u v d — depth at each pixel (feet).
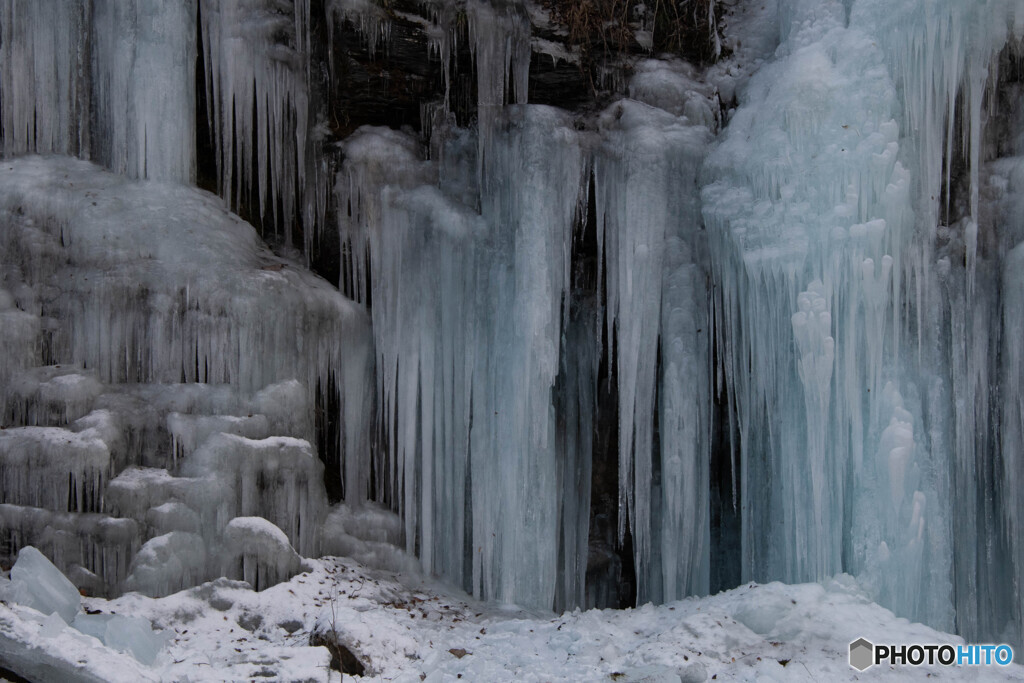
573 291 32.83
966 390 28.27
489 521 29.81
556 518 30.99
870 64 28.25
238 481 25.91
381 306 30.53
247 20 29.91
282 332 28.32
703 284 30.45
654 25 32.12
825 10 29.73
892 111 28.02
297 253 31.42
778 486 28.73
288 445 26.84
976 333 28.43
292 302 28.50
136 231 27.53
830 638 23.16
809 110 28.17
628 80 31.91
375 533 29.35
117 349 26.86
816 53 29.04
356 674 21.16
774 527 28.81
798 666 21.58
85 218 27.45
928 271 28.07
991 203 28.84
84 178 28.37
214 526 25.29
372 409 30.91
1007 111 29.35
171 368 27.04
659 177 30.37
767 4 32.40
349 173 30.81
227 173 30.14
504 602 29.19
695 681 20.84
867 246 27.17
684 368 29.99
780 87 29.09
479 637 24.56
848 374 27.22
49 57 28.81
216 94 29.73
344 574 27.22
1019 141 29.07
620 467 29.94
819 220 27.68
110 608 22.66
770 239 28.14
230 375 27.22
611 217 30.78
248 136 30.25
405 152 31.32
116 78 28.91
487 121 30.71
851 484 27.50
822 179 27.81
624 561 33.58
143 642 20.39
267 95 30.35
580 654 22.98
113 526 24.21
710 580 31.78
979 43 27.55
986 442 28.48
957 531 28.09
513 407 29.66
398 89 31.27
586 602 33.01
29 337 26.35
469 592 30.68
